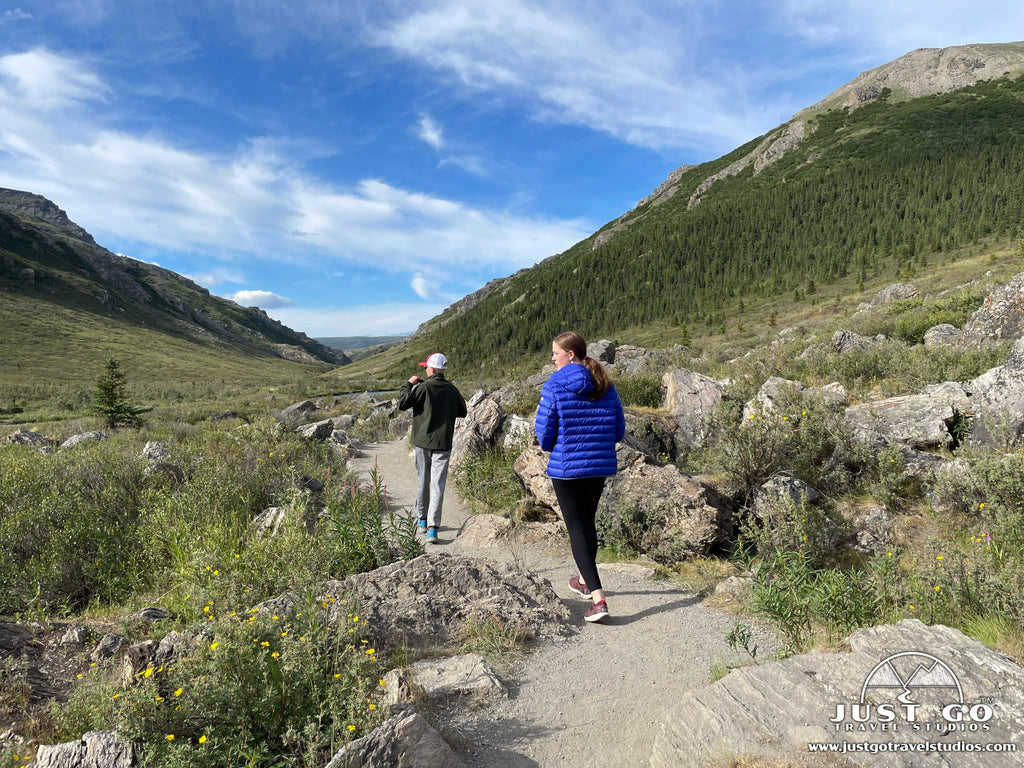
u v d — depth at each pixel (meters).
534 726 2.90
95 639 4.01
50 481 7.54
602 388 4.07
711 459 6.96
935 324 15.31
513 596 4.32
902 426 6.69
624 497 6.08
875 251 101.25
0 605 4.98
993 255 48.09
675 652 3.70
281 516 6.27
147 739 2.50
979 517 5.21
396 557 5.54
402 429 18.19
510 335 156.38
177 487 7.82
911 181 122.12
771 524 5.56
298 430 13.91
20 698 3.17
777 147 196.88
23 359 97.19
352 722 2.51
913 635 2.73
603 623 4.22
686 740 2.45
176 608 4.62
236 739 2.52
